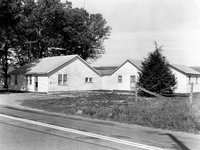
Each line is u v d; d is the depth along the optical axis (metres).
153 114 14.57
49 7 54.94
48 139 9.24
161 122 12.96
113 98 27.62
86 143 8.71
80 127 11.89
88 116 16.08
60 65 40.31
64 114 17.11
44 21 55.00
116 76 45.06
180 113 14.10
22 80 44.69
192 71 44.59
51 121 13.56
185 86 40.62
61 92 40.28
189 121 12.69
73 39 56.97
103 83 47.03
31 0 52.56
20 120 13.59
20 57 56.06
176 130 11.86
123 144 8.63
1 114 15.97
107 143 8.75
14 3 37.56
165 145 8.65
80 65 43.34
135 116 14.60
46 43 55.69
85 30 59.97
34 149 7.88
